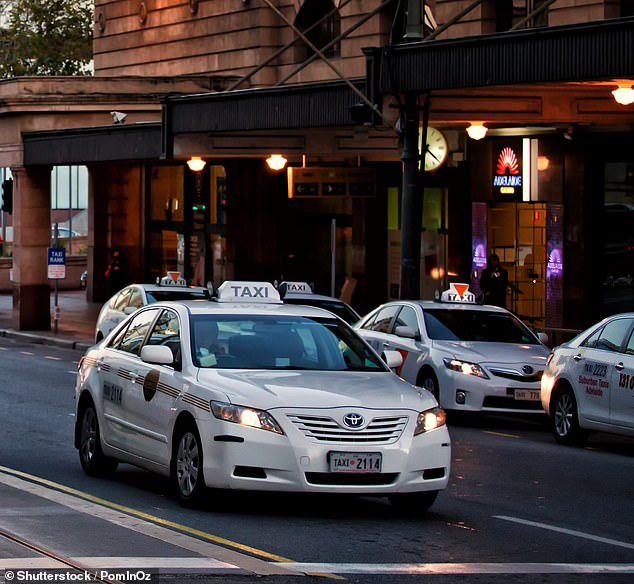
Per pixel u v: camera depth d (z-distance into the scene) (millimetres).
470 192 39656
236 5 49156
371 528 13688
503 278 37562
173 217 56094
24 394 27469
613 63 24203
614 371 20750
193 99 36000
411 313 26125
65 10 84688
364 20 30438
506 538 13469
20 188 46625
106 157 41031
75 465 18000
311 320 15852
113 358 16594
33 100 46406
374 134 36938
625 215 35469
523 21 26406
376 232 45469
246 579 10758
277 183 49188
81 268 73625
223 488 13688
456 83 27578
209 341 15125
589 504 16000
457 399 23906
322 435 13586
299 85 32500
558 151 36719
